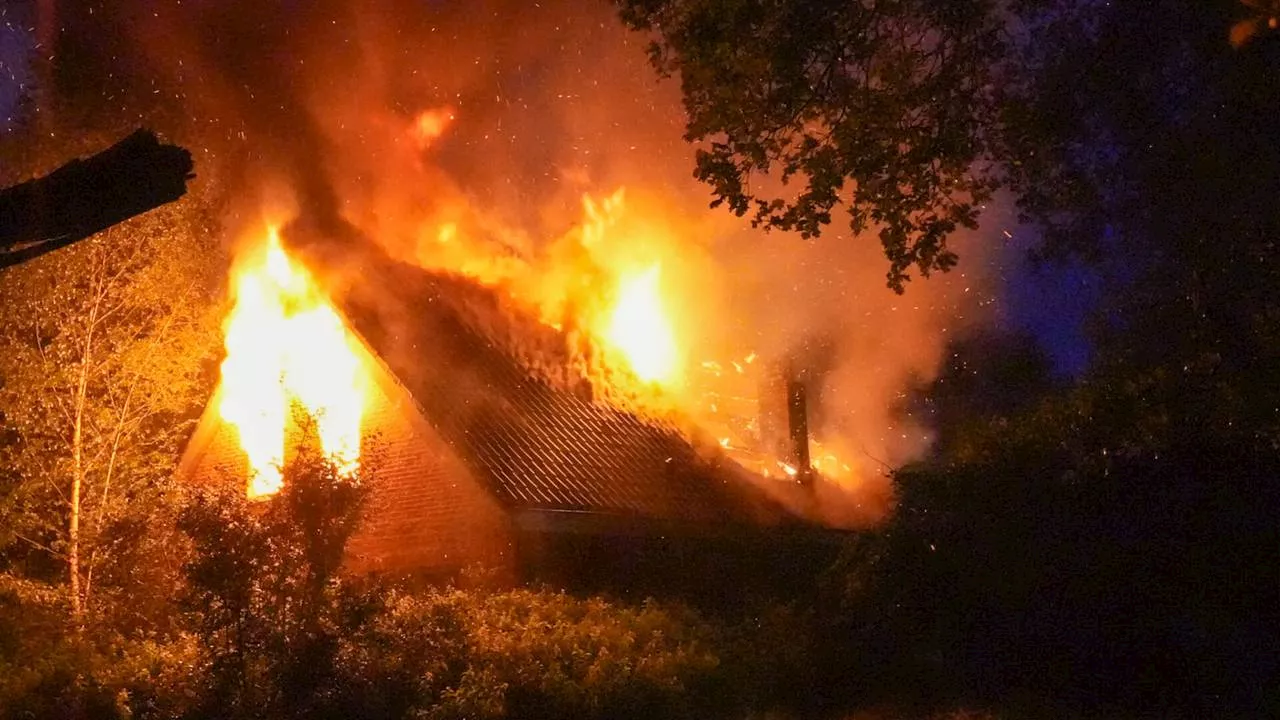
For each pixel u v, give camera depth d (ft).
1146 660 43.73
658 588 64.54
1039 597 45.52
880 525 51.83
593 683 41.50
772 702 43.78
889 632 46.88
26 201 18.03
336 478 42.83
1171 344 59.88
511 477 60.90
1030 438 48.57
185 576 43.21
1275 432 45.44
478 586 58.85
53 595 52.29
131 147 18.39
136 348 57.47
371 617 43.39
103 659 46.52
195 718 39.14
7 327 55.42
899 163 39.24
